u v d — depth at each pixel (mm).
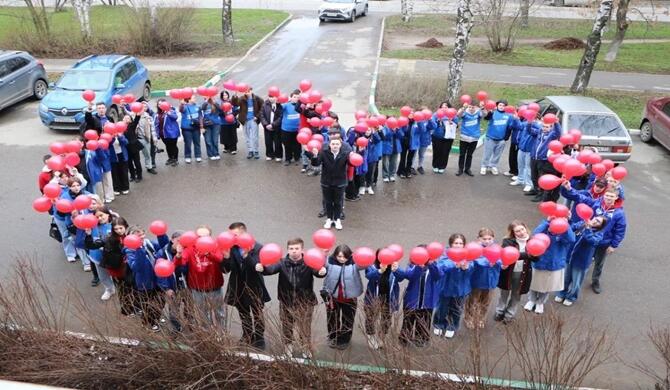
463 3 14953
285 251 8570
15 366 5652
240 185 10820
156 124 11172
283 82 18078
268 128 11422
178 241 6031
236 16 28859
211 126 11602
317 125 10578
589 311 7230
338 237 8984
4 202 10023
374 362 6133
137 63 15984
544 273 6664
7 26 25141
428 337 6074
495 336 6660
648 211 10227
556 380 5316
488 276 6359
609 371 6133
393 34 26391
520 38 26547
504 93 17328
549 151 9344
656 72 20922
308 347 5578
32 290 6387
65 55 21156
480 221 9633
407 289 6098
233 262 5980
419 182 11172
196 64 20078
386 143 10500
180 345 5605
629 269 8242
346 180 8938
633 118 15539
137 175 10820
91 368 5574
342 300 6062
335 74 19078
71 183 7789
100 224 6918
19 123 14375
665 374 6094
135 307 6203
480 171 11719
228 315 7020
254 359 5777
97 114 10406
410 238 9000
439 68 20031
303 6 33875
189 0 29984
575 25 29406
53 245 8688
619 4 21562
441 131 11047
